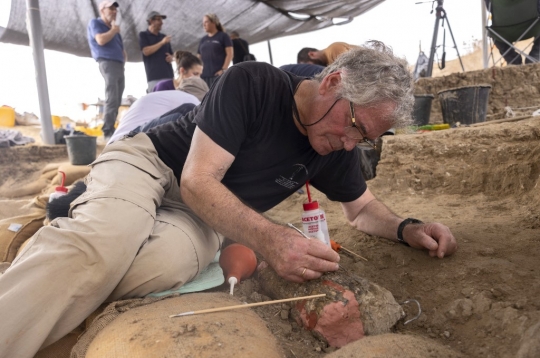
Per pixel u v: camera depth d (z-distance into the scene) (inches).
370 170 171.8
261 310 73.0
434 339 66.5
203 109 76.0
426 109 233.1
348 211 103.2
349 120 70.8
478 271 79.2
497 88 285.7
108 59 295.3
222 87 75.3
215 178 72.2
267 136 79.0
